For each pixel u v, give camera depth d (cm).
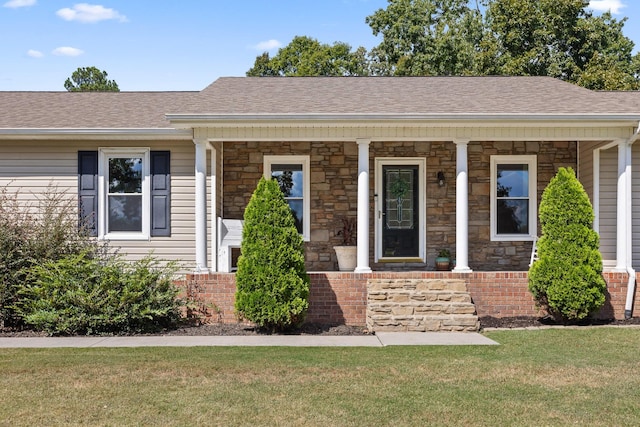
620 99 1302
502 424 534
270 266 1005
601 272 1057
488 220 1338
